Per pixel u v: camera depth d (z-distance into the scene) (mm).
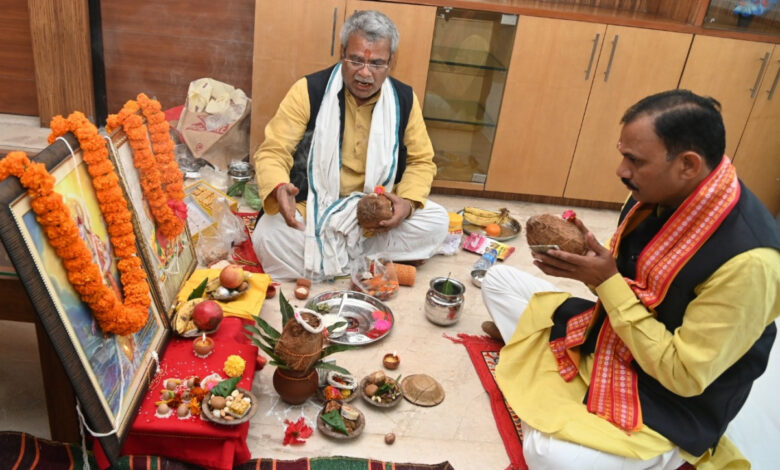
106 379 1515
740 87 3492
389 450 1837
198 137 3449
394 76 3414
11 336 2164
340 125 2594
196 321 1952
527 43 3352
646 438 1614
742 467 1753
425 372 2195
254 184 3426
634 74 3445
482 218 3387
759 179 3756
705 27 3379
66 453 1659
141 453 1661
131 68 3830
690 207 1497
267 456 1761
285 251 2572
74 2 3471
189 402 1692
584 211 3814
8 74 3703
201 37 3787
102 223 1616
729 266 1438
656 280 1571
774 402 2215
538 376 1869
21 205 1273
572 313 1954
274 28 3254
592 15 3299
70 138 1524
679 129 1397
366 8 3240
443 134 3652
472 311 2615
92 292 1437
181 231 2111
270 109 3441
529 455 1715
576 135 3596
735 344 1460
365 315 2447
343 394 1967
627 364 1707
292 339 1769
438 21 3312
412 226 2740
